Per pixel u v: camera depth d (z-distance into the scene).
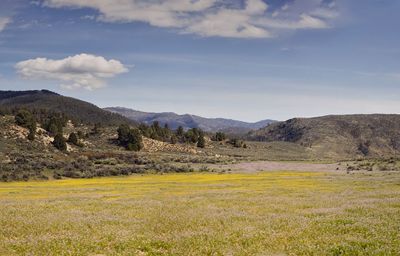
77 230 25.75
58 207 37.91
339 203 38.84
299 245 21.20
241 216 31.08
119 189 65.00
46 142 157.38
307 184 69.50
